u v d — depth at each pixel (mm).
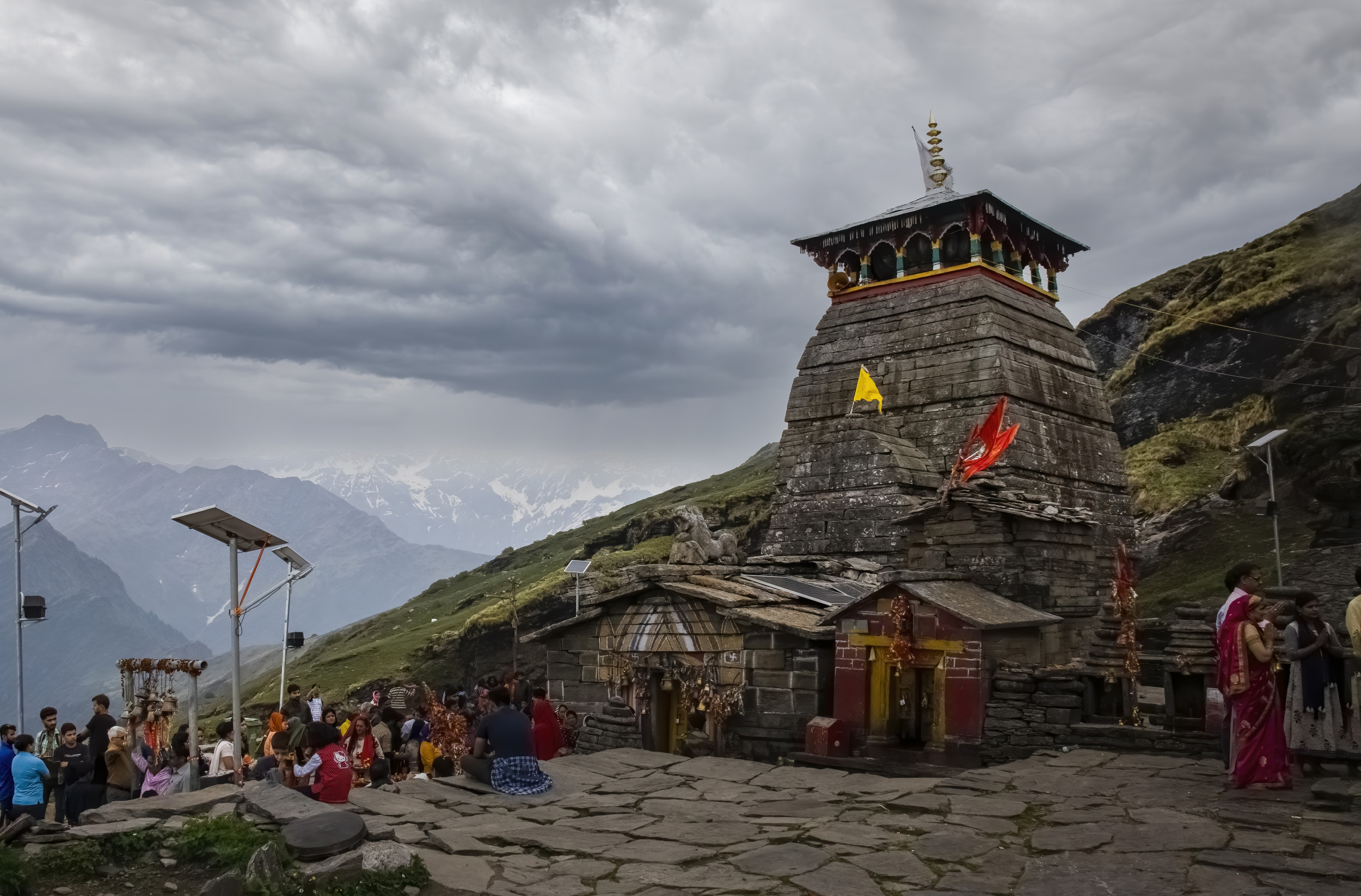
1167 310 83562
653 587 27844
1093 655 21688
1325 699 14859
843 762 23094
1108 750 20156
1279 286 72188
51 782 22969
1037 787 15617
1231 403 69938
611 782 16812
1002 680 22312
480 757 16203
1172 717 19719
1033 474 35000
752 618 25641
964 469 29234
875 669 24016
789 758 24562
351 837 11008
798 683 25438
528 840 12789
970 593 25078
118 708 140875
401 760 25125
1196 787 15164
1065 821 13250
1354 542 40281
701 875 11312
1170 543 56344
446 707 27234
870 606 24172
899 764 22438
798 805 14859
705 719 26703
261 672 132625
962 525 28188
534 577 118125
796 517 36250
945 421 36281
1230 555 50625
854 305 41281
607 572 88062
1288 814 13086
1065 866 11266
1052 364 39125
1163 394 75812
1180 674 19594
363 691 87688
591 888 10867
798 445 40094
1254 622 14695
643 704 27750
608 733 27328
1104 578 34375
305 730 18438
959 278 38469
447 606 123562
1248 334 72188
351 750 22406
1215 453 67062
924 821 13633
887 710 23719
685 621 27328
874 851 12117
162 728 24531
